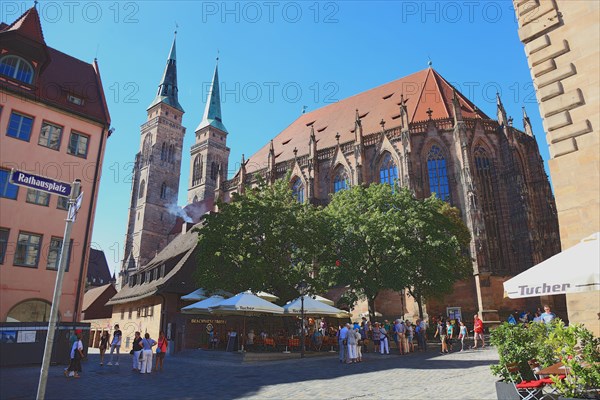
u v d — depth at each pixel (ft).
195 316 116.06
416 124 199.11
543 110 48.26
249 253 106.52
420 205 132.46
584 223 43.11
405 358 86.07
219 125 428.15
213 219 112.47
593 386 29.09
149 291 137.39
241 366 77.87
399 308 171.01
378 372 62.90
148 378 64.23
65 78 120.98
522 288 31.60
